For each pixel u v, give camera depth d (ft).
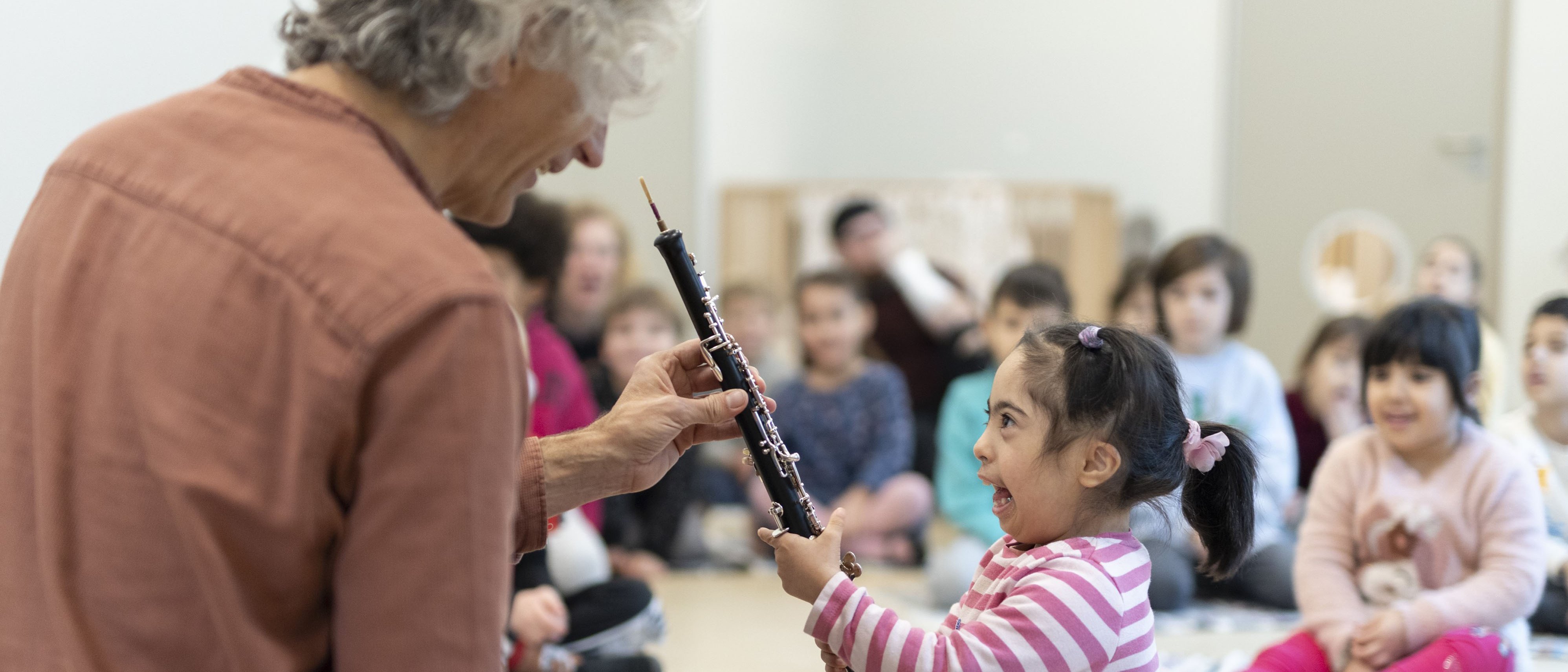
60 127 6.88
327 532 2.72
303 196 2.82
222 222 2.79
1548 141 15.05
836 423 14.03
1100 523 4.58
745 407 4.25
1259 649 9.80
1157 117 21.53
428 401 2.65
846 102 21.44
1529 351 9.16
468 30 3.05
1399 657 7.14
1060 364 4.63
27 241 3.08
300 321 2.67
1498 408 11.55
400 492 2.64
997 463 4.66
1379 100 16.71
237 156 2.92
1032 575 4.33
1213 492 5.02
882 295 17.26
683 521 13.67
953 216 20.99
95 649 2.77
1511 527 7.30
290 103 3.06
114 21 7.03
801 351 14.71
